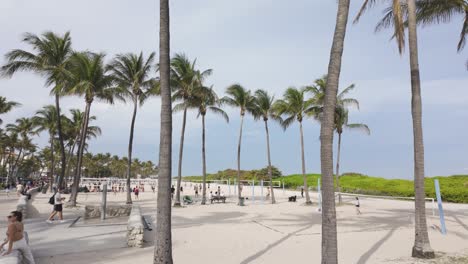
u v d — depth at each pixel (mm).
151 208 24625
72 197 24891
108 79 27219
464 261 8836
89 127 49344
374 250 10375
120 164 129500
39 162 97062
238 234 13578
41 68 25984
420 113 10039
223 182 80500
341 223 17625
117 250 9836
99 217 18578
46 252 9594
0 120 47125
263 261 8852
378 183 53875
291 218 19828
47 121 47156
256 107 34344
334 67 6266
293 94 31625
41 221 16422
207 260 8953
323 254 5699
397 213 23156
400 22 10438
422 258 9180
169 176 6582
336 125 31719
